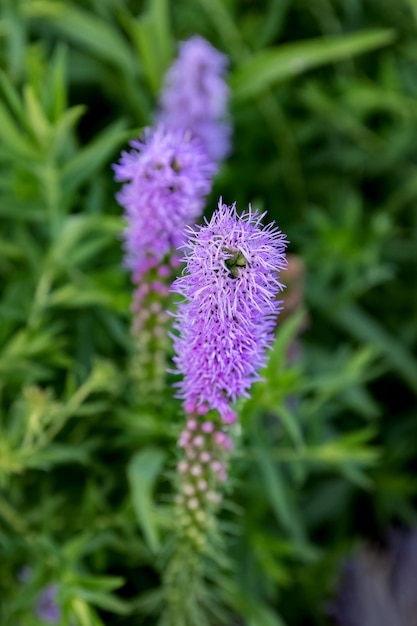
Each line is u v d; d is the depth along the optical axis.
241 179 0.84
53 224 0.69
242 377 0.52
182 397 0.54
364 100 0.83
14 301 0.73
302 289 0.73
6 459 0.63
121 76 0.82
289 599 0.77
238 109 0.84
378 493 0.80
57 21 0.77
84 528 0.68
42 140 0.67
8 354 0.68
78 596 0.61
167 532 0.65
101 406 0.66
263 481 0.71
